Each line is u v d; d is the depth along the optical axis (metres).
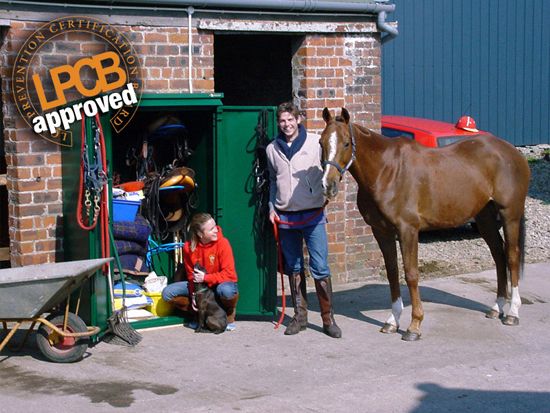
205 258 5.98
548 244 10.05
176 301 6.14
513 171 6.34
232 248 6.31
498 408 4.50
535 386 4.87
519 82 17.11
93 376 4.96
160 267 6.97
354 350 5.61
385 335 6.02
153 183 6.50
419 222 5.93
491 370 5.17
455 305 6.97
